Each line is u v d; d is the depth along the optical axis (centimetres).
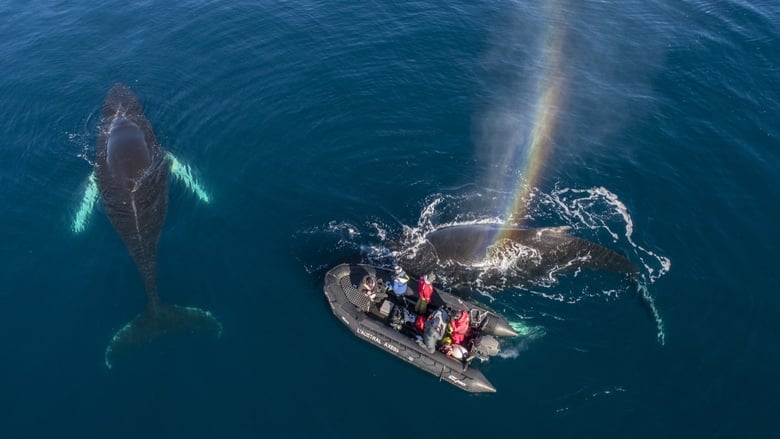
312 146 3284
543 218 2911
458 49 4100
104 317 2434
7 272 2589
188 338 2336
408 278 2452
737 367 2275
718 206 2967
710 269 2647
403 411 2148
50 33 4244
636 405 2155
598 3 4719
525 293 2512
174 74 3825
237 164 3158
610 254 2614
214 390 2192
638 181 3119
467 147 3319
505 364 2280
